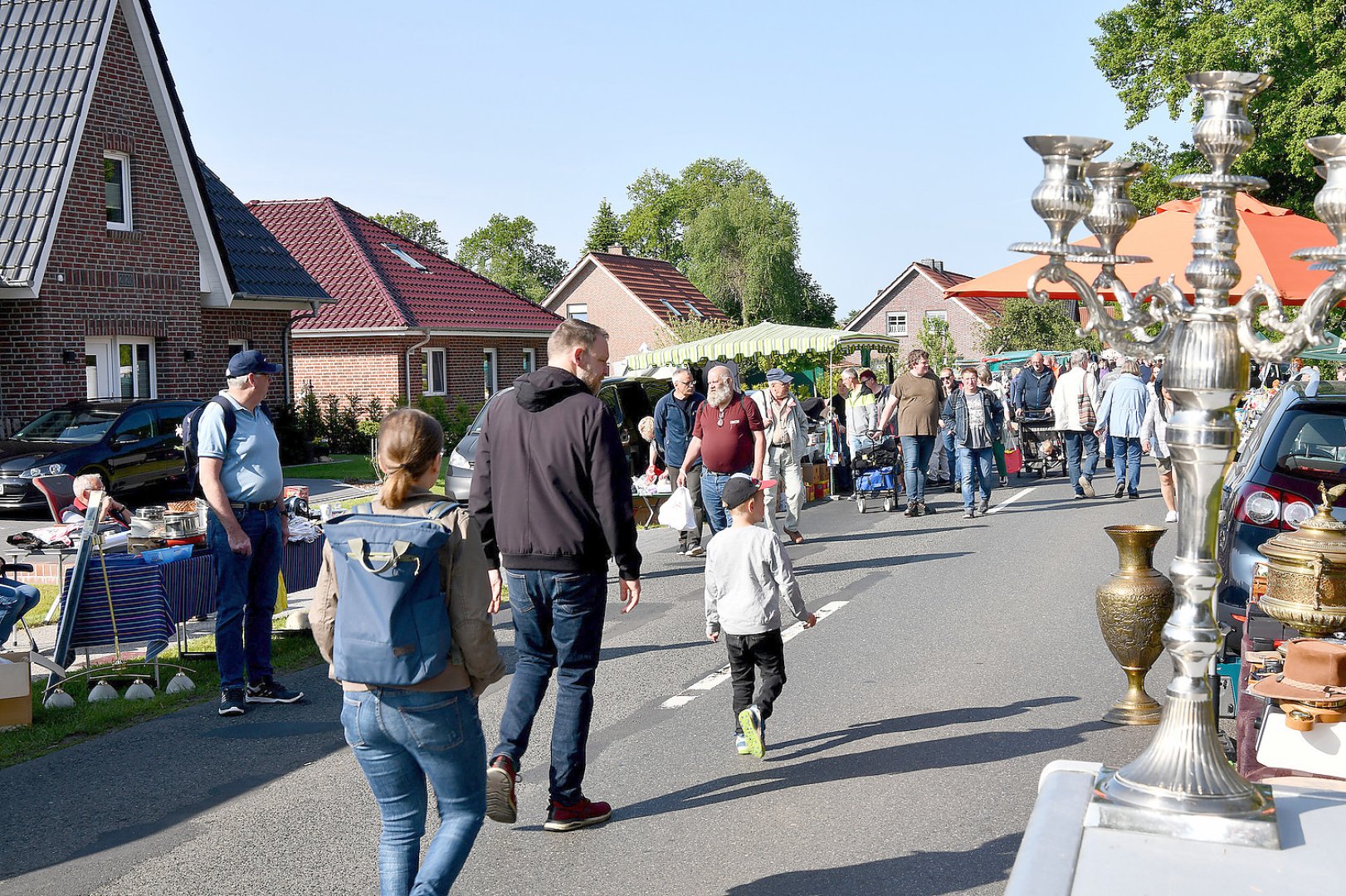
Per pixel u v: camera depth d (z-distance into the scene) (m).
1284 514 6.75
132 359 22.91
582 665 5.10
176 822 5.38
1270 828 2.27
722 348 21.30
